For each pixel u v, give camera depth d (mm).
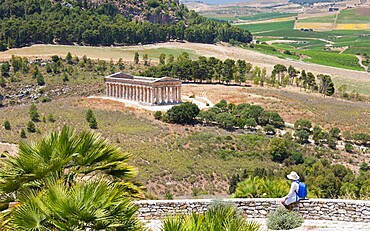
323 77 156750
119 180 13961
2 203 12516
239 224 12055
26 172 12023
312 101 132375
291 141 90625
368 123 111812
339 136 100438
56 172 12383
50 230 10688
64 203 10562
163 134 90500
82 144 12906
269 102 127188
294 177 19734
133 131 90812
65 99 126688
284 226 18469
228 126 101875
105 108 113500
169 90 131000
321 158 84188
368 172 70312
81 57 181750
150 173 65750
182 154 77562
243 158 79625
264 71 163750
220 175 68625
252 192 22859
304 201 19734
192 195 60688
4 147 74625
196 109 105438
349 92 168750
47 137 13508
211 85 153750
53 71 161625
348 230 18281
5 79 151500
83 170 12930
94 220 10633
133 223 11680
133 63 183000
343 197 25562
